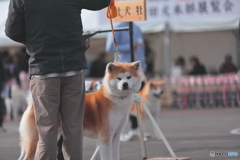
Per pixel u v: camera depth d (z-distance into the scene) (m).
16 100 21.44
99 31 8.55
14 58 23.59
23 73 23.55
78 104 6.43
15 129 16.98
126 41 12.15
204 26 20.31
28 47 6.27
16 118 21.52
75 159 6.43
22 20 6.26
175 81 23.94
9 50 28.14
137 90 7.53
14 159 10.02
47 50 6.14
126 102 7.36
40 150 6.23
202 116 19.17
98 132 7.42
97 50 28.52
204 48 27.52
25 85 23.31
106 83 7.39
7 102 21.59
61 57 6.14
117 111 7.35
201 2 19.95
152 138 13.34
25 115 7.39
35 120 6.66
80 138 6.48
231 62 25.14
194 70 24.97
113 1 7.55
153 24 20.47
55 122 6.26
